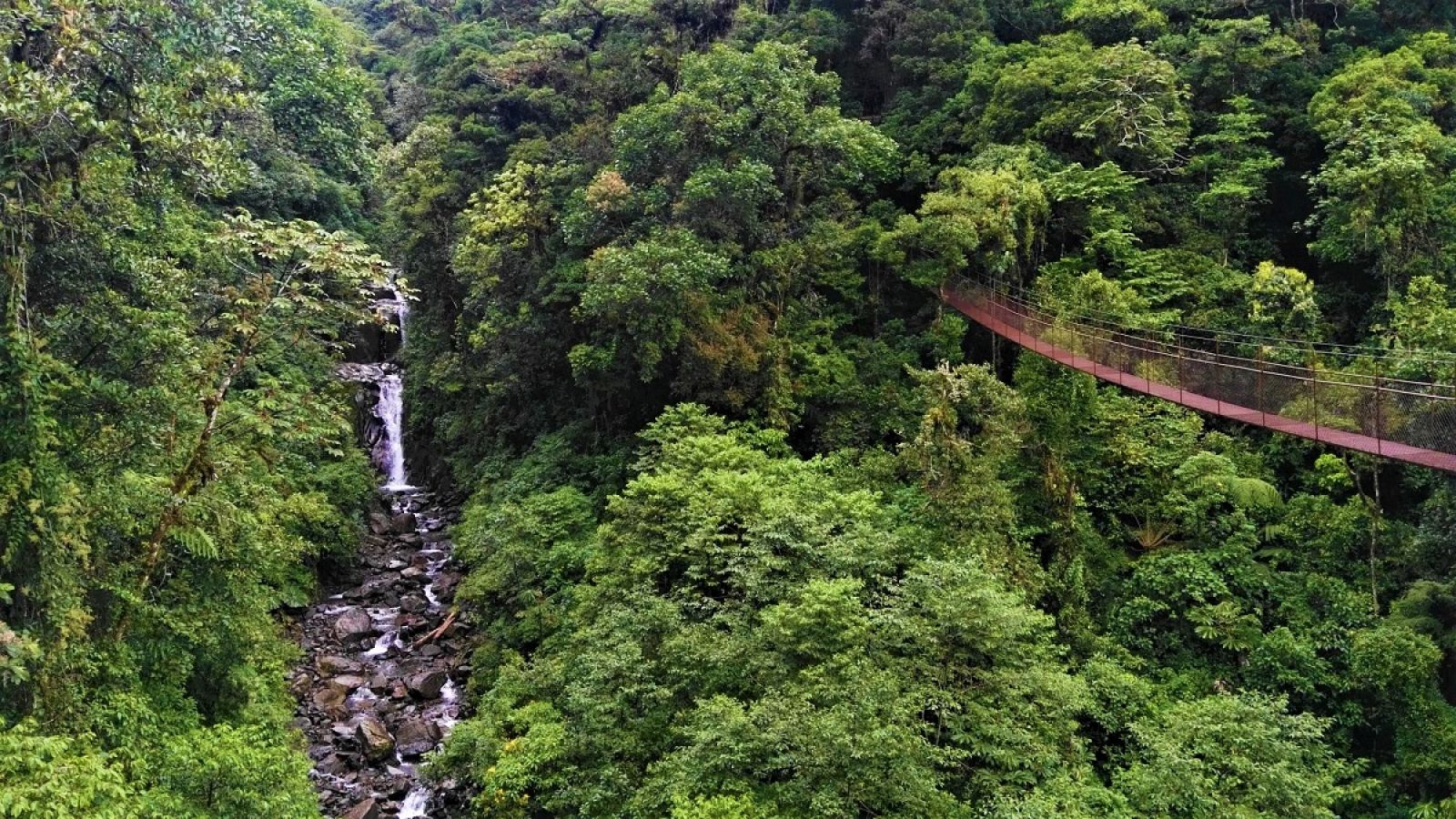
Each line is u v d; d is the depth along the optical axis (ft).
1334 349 70.13
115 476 43.62
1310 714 43.34
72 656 37.76
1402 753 48.39
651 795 44.60
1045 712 46.34
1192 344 77.10
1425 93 82.69
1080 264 85.10
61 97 35.24
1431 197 73.36
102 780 30.25
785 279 83.97
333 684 68.74
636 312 76.07
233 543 50.93
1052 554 62.28
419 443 121.08
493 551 76.79
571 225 86.53
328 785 57.67
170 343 45.32
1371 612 54.70
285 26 69.41
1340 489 63.77
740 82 85.66
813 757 39.96
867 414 78.59
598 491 81.41
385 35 209.46
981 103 101.14
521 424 100.73
